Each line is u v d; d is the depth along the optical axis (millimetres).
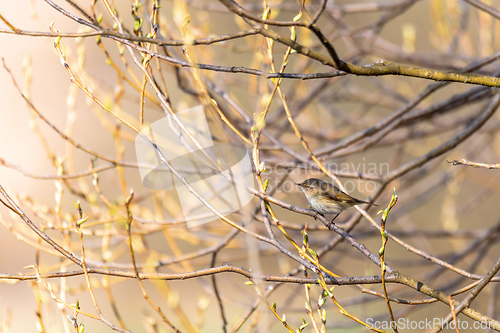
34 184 12562
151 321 5254
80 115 14305
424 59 8609
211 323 12680
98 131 14383
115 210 5777
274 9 6875
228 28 14656
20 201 5859
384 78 9781
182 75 6844
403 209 9734
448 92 14133
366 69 4109
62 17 13188
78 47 5914
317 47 7789
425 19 14875
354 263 15219
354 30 8094
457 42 8680
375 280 4273
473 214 15195
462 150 12078
